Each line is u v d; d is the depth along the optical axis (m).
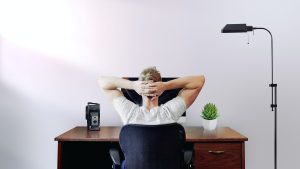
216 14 2.98
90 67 2.98
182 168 1.92
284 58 2.96
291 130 2.93
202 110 2.85
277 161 2.93
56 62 2.99
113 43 2.98
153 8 2.98
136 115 1.93
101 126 2.91
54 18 2.99
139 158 1.76
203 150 2.23
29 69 2.99
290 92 2.95
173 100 2.05
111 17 2.99
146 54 2.98
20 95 2.99
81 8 2.99
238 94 2.96
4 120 2.98
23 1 2.99
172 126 1.72
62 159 2.25
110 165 2.81
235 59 2.96
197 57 2.97
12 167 2.98
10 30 2.99
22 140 2.99
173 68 2.97
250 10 2.98
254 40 2.96
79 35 2.99
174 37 2.98
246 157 2.94
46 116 2.99
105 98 2.96
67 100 2.98
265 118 2.94
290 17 2.97
